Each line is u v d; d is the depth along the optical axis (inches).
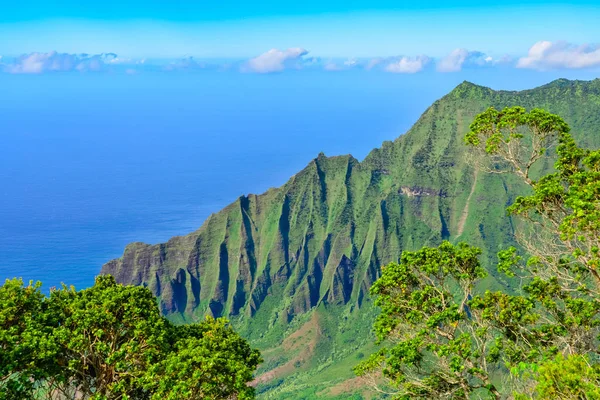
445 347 1207.6
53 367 1264.8
